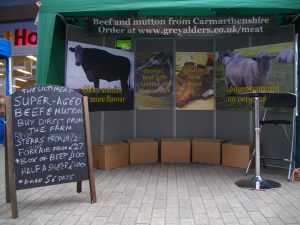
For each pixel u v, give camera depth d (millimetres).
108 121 7336
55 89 4484
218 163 7105
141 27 5684
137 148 7156
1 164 7402
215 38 7500
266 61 6742
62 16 6102
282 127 6668
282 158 6555
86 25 5727
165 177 6027
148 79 7668
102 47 7094
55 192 5102
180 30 5676
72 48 6605
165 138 7621
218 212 4230
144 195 4934
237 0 5051
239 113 7293
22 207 4453
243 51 7062
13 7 11547
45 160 4344
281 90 6539
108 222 3918
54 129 4426
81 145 4570
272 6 5027
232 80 7238
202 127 7656
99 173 6340
